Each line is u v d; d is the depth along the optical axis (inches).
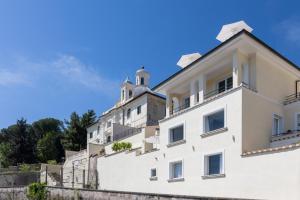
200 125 917.8
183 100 1168.2
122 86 2780.5
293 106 895.7
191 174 920.3
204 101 919.7
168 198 628.1
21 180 1529.3
